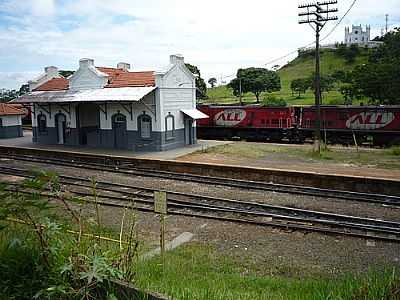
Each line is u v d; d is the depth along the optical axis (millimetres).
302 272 9617
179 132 31297
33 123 35500
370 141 34188
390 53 48844
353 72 52969
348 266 9992
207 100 79062
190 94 32344
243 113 38844
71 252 4348
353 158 26828
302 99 71500
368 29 146500
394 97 41531
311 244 11531
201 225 13352
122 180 20828
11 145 33875
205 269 9328
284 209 14875
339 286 6086
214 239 12047
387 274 7129
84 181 20453
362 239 11828
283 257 10617
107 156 26781
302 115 36250
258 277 8836
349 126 34500
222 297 4887
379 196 17109
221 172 22828
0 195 4910
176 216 14344
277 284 7871
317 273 9539
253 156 27609
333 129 35219
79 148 31234
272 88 72312
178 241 11828
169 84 29531
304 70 107375
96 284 4109
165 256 9859
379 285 5094
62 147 31969
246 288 7336
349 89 51438
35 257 4555
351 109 34344
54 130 34312
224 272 9352
